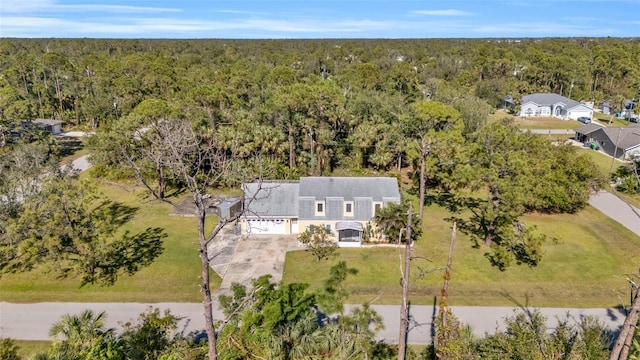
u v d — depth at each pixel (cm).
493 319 2214
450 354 1617
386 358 1795
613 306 2344
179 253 2953
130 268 2747
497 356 1641
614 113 7869
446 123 4403
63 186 2586
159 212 3644
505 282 2589
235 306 1814
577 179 3653
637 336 1573
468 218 3575
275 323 1755
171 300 2419
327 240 3111
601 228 3384
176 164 1402
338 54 13312
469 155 3152
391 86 7462
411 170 4831
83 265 2502
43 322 2208
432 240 3159
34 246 2366
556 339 1717
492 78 9388
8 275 2650
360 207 3177
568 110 7738
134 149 3972
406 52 14750
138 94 6456
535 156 3416
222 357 1691
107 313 2289
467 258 2877
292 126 4431
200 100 4525
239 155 3597
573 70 9256
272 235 3259
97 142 4388
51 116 7200
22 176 3189
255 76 7381
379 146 4475
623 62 9669
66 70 7919
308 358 1700
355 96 5488
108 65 8231
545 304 2359
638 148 5062
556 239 2905
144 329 1744
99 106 6244
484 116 5253
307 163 4456
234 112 4619
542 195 3441
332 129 4831
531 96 8256
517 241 2823
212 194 3872
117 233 3238
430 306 2333
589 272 2703
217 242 3134
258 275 2689
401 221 2980
